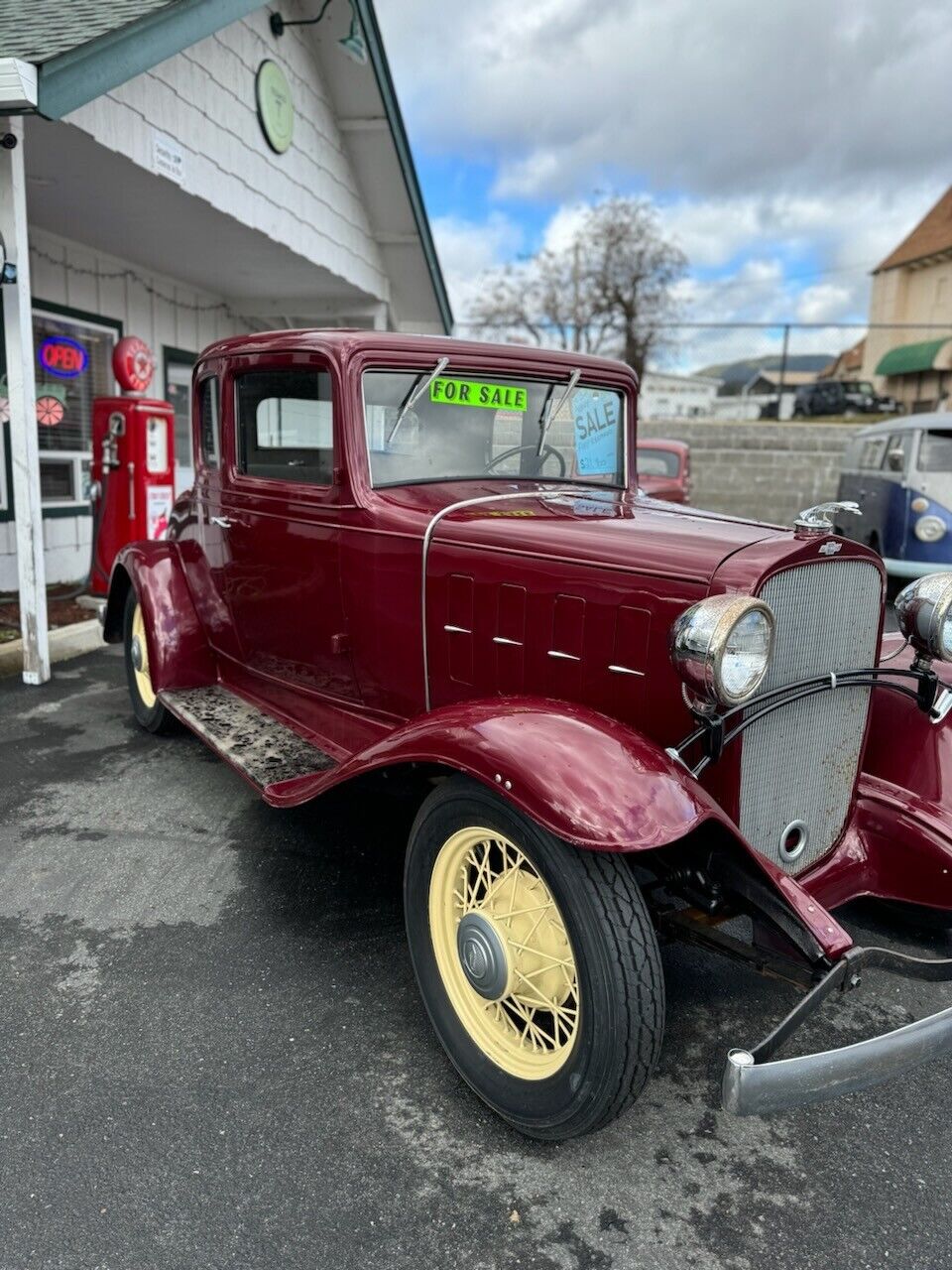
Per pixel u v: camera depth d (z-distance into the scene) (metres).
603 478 3.61
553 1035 2.19
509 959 2.10
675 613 2.22
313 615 3.25
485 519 2.71
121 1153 2.03
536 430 3.36
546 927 2.07
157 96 5.84
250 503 3.48
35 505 5.25
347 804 3.90
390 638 2.94
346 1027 2.48
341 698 3.26
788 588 2.22
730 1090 1.74
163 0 5.19
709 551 2.26
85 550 8.27
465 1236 1.86
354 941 2.89
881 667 2.84
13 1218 1.86
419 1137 2.11
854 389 21.94
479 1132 2.13
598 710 2.41
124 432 6.93
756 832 2.36
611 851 1.79
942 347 28.97
